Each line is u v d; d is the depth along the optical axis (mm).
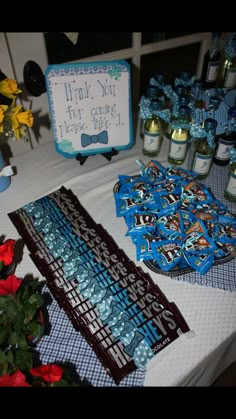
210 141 860
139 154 1067
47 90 873
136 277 715
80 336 638
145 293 688
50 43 996
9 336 550
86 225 828
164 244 728
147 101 974
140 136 1141
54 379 484
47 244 784
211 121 841
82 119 944
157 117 979
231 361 761
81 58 1090
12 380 479
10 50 909
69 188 941
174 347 617
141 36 1148
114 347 614
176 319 650
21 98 1015
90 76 883
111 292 690
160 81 1037
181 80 1067
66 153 995
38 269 738
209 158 911
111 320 647
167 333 632
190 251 718
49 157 1058
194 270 724
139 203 821
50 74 852
